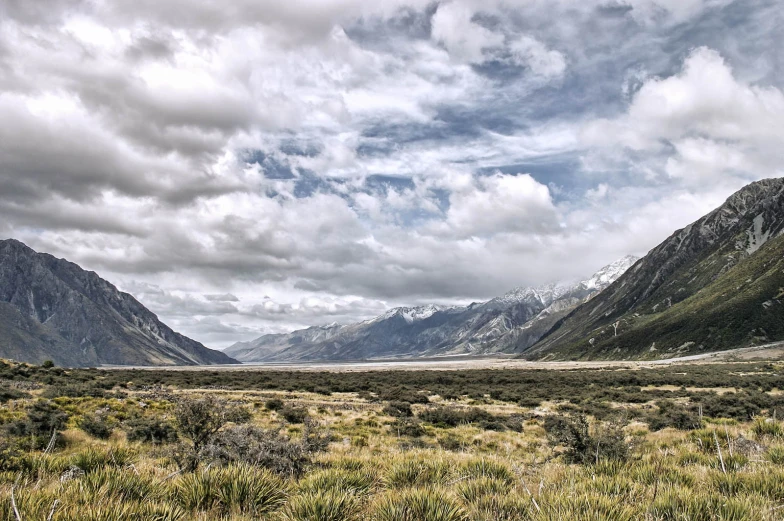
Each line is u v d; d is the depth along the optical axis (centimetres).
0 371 4894
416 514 619
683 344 17850
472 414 3462
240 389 6047
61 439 1803
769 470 842
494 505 677
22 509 534
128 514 545
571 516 570
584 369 13538
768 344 15250
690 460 1093
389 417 3525
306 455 1216
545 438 2625
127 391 4525
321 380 8044
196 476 743
